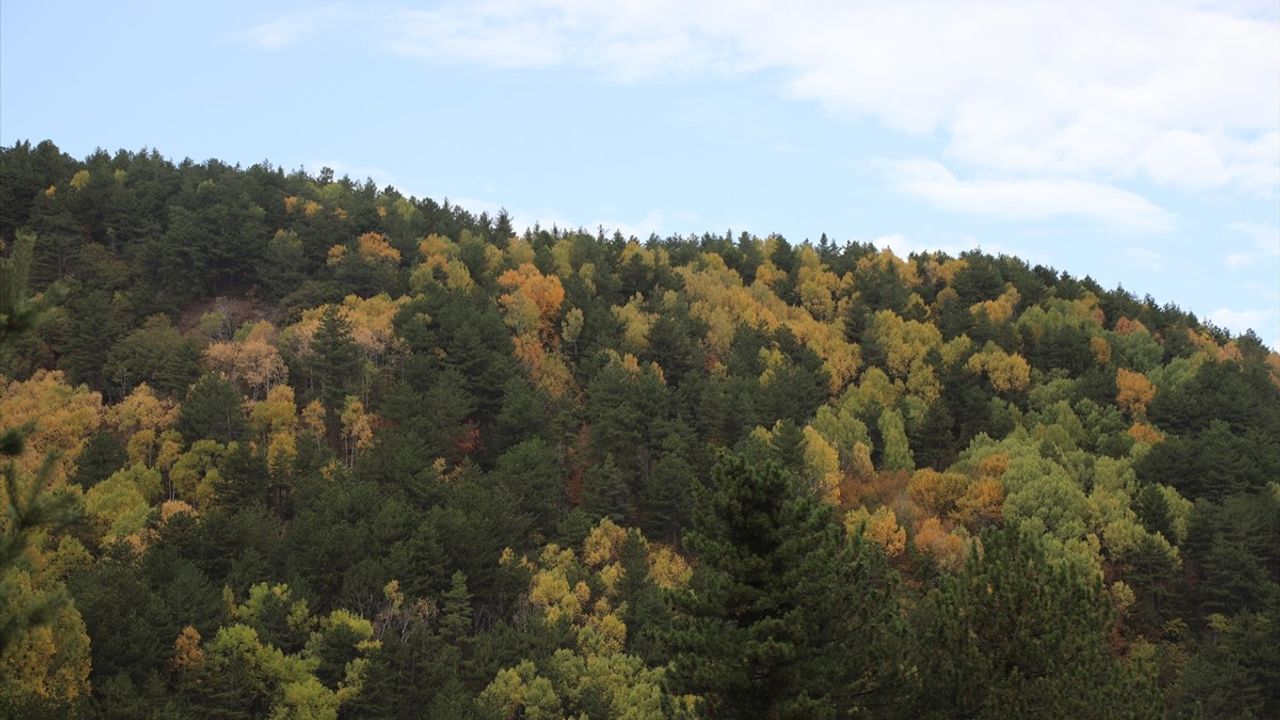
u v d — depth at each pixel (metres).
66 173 162.62
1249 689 67.19
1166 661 78.06
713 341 143.25
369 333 115.94
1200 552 92.00
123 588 66.38
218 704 62.69
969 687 29.62
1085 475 107.75
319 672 67.50
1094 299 183.00
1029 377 141.50
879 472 112.62
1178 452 105.88
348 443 107.56
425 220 182.12
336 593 76.62
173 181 172.75
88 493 84.06
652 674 69.75
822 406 118.31
